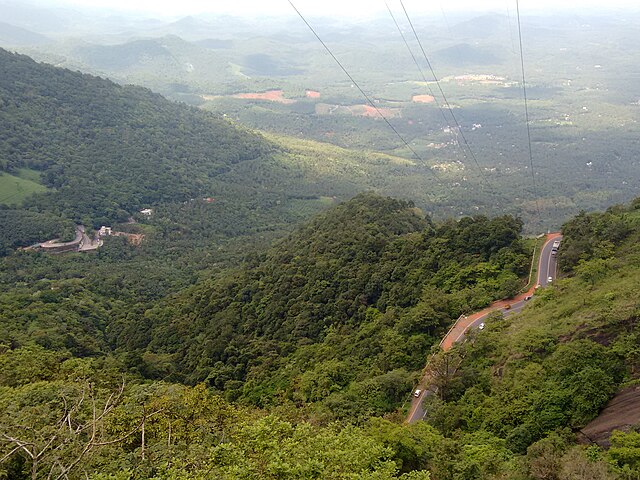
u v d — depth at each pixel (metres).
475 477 26.14
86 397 31.97
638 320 33.72
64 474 18.75
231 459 21.55
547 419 29.91
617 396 29.41
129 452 26.80
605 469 22.98
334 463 21.84
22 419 27.34
